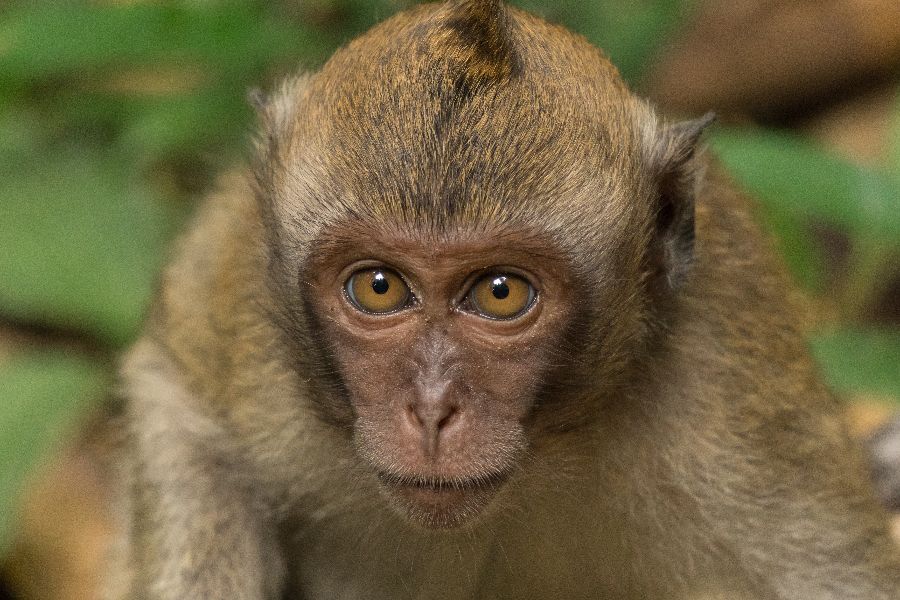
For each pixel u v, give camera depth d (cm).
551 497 1218
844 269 2036
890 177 1659
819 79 2284
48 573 1705
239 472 1284
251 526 1290
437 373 1066
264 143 1205
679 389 1196
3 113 2000
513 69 1063
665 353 1186
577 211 1058
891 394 1566
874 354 1587
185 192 1902
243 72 1916
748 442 1203
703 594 1277
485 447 1075
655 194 1136
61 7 1914
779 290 1252
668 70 2252
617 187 1088
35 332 1975
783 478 1214
